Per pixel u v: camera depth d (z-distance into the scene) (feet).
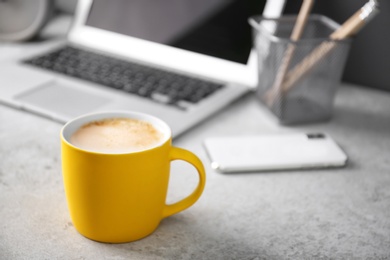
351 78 3.14
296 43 2.39
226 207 1.88
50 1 3.42
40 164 2.10
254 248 1.67
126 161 1.48
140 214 1.60
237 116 2.61
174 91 2.68
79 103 2.52
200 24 3.02
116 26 3.27
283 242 1.70
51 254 1.58
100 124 1.71
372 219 1.85
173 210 1.72
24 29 3.46
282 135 2.36
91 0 3.37
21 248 1.60
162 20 3.14
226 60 2.93
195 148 2.27
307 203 1.93
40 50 3.19
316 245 1.70
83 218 1.60
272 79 2.53
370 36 2.98
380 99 2.95
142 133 1.68
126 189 1.52
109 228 1.60
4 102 2.56
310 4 2.42
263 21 2.74
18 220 1.74
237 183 2.03
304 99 2.52
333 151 2.23
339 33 2.45
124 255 1.59
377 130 2.56
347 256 1.65
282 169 2.14
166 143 1.57
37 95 2.59
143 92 2.65
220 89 2.76
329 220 1.83
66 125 1.62
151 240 1.67
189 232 1.73
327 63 2.47
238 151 2.20
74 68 2.93
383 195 2.01
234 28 2.91
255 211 1.86
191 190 1.97
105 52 3.20
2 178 1.98
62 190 1.93
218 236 1.72
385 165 2.24
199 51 3.01
